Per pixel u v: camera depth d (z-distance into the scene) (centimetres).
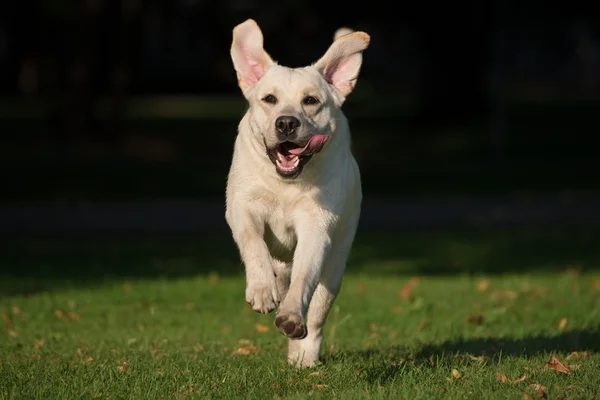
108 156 2766
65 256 1479
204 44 3488
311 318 644
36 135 3359
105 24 3014
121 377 586
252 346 741
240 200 600
